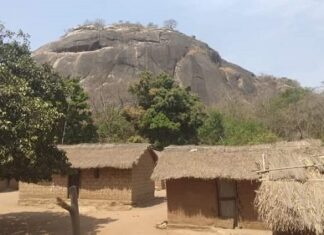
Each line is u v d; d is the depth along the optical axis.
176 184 21.00
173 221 20.89
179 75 82.06
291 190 9.75
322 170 10.61
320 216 9.10
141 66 81.38
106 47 84.31
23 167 18.48
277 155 11.91
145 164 29.47
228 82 88.25
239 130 45.88
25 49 21.61
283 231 9.95
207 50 93.56
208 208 20.34
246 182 19.67
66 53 84.38
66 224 22.39
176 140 43.75
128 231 20.56
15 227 21.75
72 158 28.28
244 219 19.69
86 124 43.16
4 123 16.25
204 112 47.97
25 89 17.88
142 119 44.28
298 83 87.06
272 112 51.75
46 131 18.30
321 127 45.41
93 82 76.38
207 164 20.34
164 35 88.12
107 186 27.56
